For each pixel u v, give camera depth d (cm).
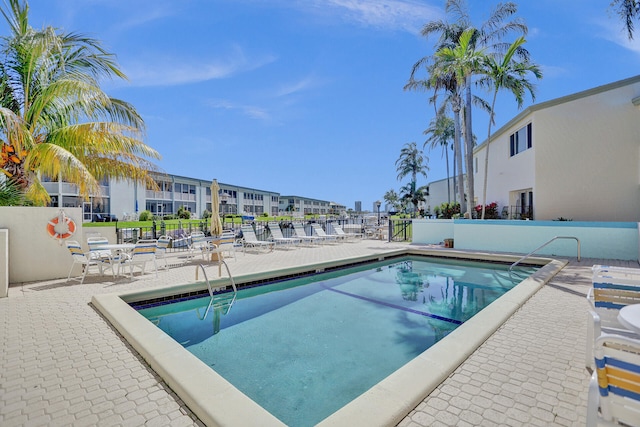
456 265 966
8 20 737
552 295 498
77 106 833
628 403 141
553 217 1213
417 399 225
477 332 338
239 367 359
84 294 528
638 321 201
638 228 815
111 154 878
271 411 281
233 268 755
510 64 1259
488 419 210
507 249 1025
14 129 632
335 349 404
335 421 201
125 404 234
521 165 1371
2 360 300
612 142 1135
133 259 641
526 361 286
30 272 624
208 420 208
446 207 2058
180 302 575
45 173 786
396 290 690
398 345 415
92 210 2323
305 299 621
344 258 900
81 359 303
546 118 1223
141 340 322
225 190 3938
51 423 213
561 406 222
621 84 1122
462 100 1551
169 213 3066
